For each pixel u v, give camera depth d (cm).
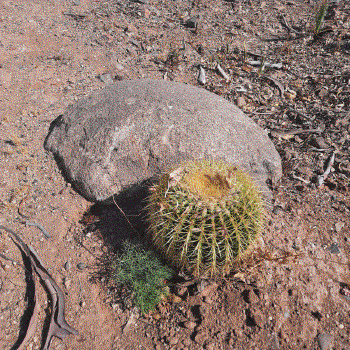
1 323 85
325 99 142
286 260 93
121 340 84
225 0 219
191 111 109
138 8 205
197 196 76
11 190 108
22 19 178
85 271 95
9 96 135
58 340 84
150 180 105
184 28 192
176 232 77
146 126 106
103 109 113
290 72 158
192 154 103
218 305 87
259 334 84
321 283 91
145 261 91
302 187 113
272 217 105
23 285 91
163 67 162
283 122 135
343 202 109
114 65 160
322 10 174
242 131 111
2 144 118
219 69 159
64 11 195
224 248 77
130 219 103
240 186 79
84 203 107
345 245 99
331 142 126
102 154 105
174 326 85
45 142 121
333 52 165
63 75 149
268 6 213
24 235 100
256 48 176
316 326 84
